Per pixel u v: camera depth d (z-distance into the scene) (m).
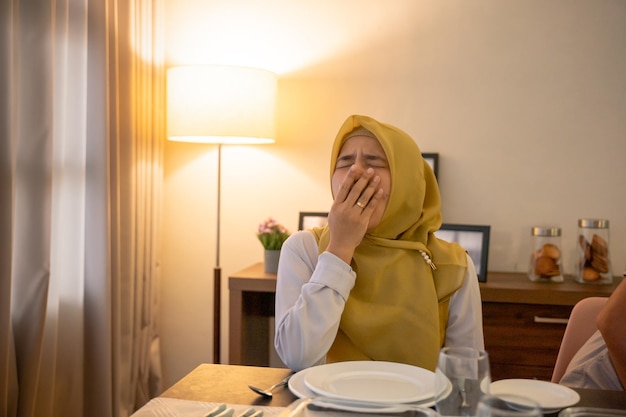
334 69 2.80
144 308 2.68
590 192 2.68
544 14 2.68
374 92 2.79
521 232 2.72
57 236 2.00
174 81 2.51
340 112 2.81
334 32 2.80
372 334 1.33
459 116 2.74
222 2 2.85
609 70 2.66
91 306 2.16
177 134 2.51
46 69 1.84
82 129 2.11
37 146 1.84
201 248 2.90
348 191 1.32
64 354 2.11
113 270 2.26
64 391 2.12
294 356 1.23
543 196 2.70
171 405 0.95
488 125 2.72
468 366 0.77
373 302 1.36
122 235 2.38
